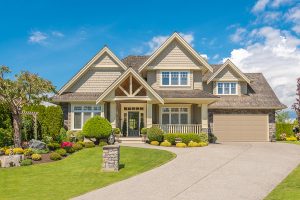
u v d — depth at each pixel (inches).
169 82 1291.8
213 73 1438.2
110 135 1106.7
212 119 1389.0
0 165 747.4
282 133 1477.6
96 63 1327.5
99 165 735.7
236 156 832.3
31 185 584.7
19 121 967.0
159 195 495.8
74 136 1152.8
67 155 877.2
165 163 738.2
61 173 679.1
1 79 928.9
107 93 1155.3
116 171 681.6
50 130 1176.8
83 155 854.5
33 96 971.9
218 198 478.6
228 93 1438.2
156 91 1256.8
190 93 1234.6
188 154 858.1
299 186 547.2
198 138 1099.9
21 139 1031.6
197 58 1282.0
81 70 1310.3
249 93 1454.2
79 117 1268.5
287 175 633.6
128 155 836.6
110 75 1326.3
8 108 1053.8
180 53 1295.5
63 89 1300.4
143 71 1304.1
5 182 611.8
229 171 655.8
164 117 1289.4
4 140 1011.9
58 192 531.8
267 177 611.2
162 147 1032.8
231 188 533.3
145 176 624.4
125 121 1290.6
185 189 527.8
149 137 1121.4
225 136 1384.1
